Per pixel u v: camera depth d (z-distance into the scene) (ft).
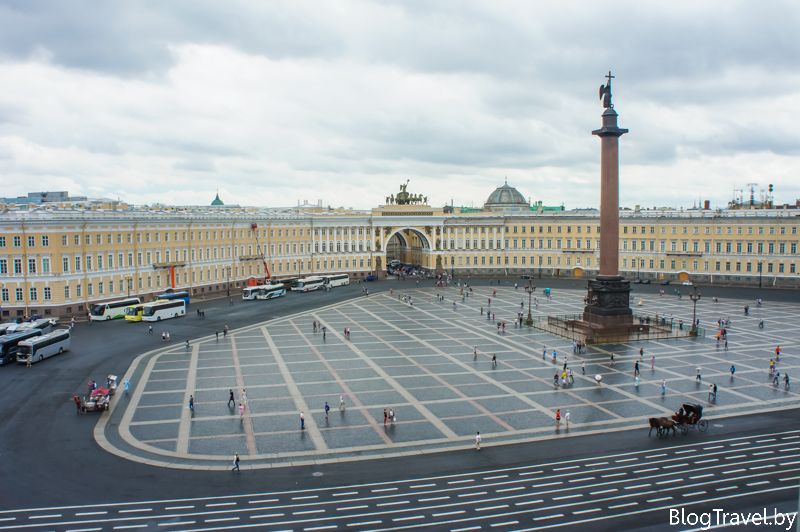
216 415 199.82
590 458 164.14
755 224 543.39
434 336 331.36
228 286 485.15
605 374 251.39
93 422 192.44
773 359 270.87
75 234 377.50
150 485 147.54
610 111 333.42
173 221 455.22
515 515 131.34
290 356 283.59
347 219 623.77
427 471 156.04
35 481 149.18
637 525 126.31
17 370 255.70
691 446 172.55
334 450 170.40
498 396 220.64
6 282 360.69
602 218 337.31
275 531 124.88
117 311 381.81
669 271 584.81
